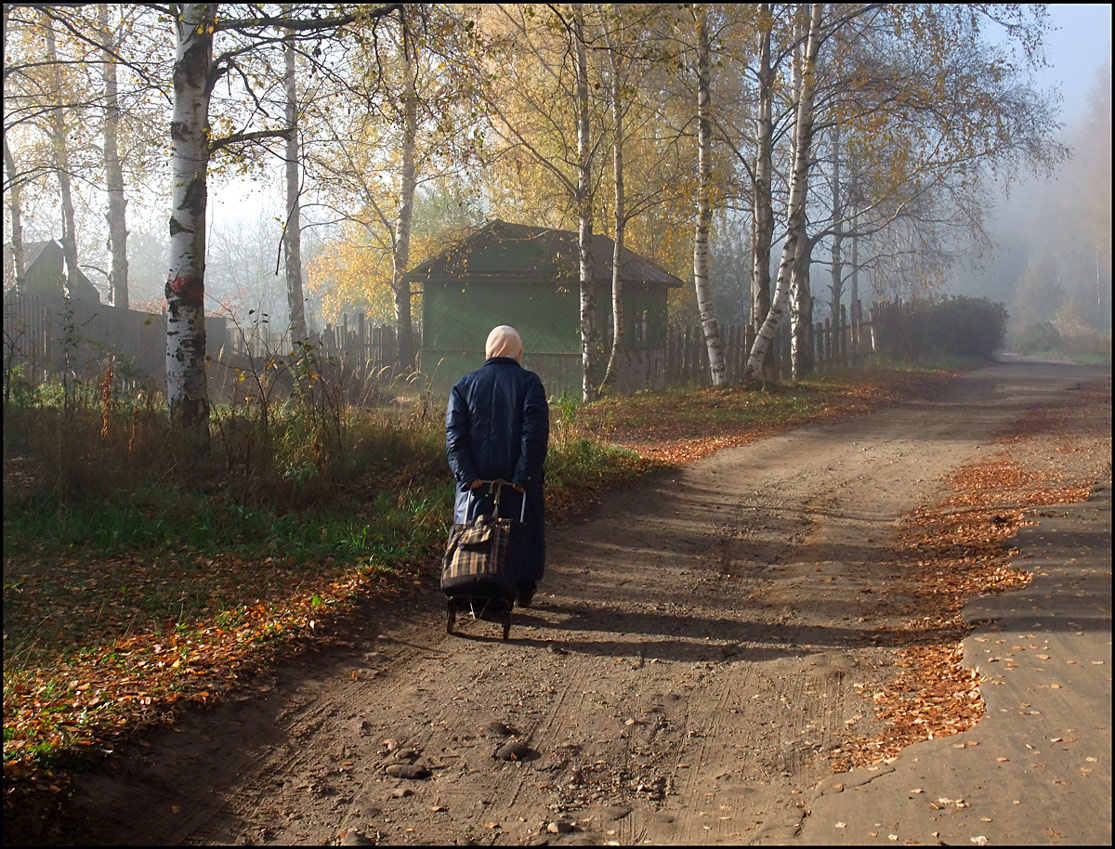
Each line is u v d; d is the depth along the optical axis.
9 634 5.69
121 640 5.68
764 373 24.48
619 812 3.82
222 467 9.42
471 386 6.18
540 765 4.29
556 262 26.11
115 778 3.93
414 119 12.45
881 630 6.10
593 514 9.95
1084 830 3.27
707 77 20.84
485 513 6.02
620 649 5.93
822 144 30.80
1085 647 5.22
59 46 16.12
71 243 25.16
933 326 45.91
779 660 5.66
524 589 6.46
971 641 5.50
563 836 3.61
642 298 28.72
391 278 33.41
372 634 6.09
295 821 3.75
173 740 4.34
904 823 3.45
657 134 28.67
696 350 26.73
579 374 26.34
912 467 13.28
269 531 8.14
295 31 11.17
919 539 8.66
